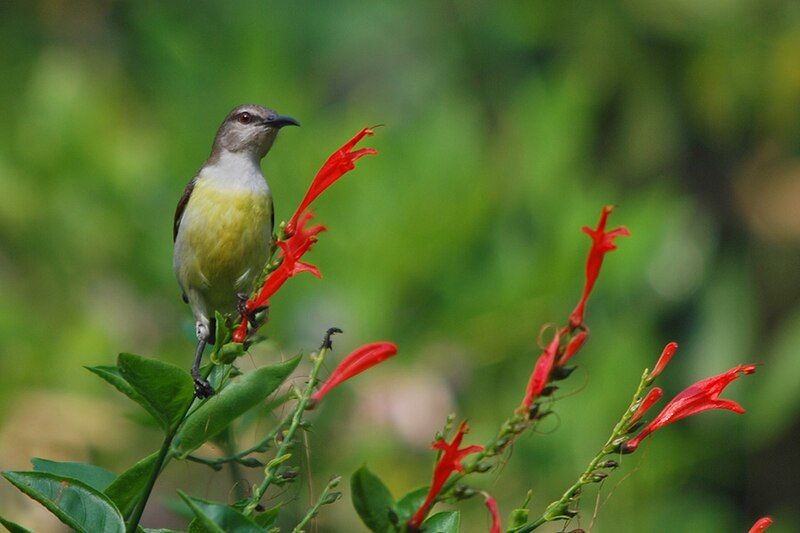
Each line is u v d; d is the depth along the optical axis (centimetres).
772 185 1658
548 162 1146
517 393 1065
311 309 1060
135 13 1452
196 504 390
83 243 1145
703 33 1516
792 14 1523
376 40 1496
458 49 1491
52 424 1055
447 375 1070
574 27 1500
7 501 1023
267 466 443
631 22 1512
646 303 1277
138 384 422
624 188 1568
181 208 853
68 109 1206
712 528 1279
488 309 1070
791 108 1552
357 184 1110
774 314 1650
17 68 1448
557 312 1082
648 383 428
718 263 1570
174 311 1125
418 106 1441
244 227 823
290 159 1143
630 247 1117
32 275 1146
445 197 1092
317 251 1084
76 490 432
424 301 1084
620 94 1549
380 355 436
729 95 1537
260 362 829
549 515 424
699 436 1337
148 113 1298
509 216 1115
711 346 1457
